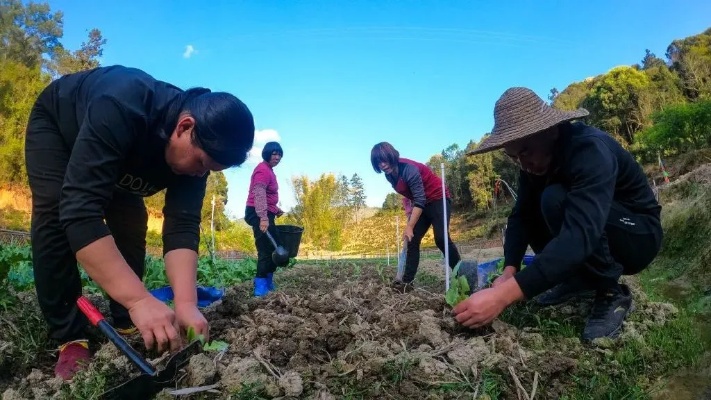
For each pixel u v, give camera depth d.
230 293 3.42
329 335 2.55
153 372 2.06
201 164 2.23
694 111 20.94
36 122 2.49
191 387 2.11
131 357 2.07
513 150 2.65
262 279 5.40
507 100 2.64
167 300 3.92
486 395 2.06
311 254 20.95
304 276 7.27
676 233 4.84
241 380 2.12
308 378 2.19
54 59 39.88
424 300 3.20
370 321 2.94
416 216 4.76
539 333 2.72
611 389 2.19
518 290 2.44
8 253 5.69
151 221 28.45
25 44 38.72
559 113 2.56
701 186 5.82
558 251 2.40
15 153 27.67
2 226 23.09
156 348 2.20
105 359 2.36
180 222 2.57
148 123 2.20
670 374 2.38
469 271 3.45
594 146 2.52
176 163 2.27
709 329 2.87
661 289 4.03
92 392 2.12
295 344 2.51
